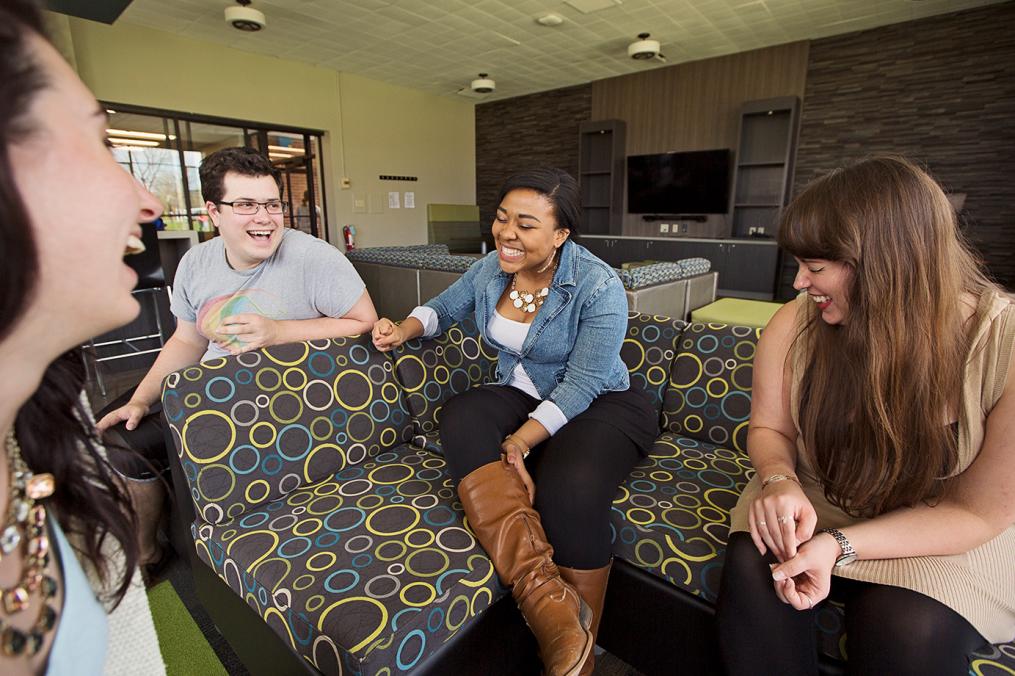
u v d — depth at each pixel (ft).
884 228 2.52
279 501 3.91
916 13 15.94
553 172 4.09
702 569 3.29
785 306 3.45
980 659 2.46
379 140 24.26
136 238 1.02
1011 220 15.83
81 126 0.89
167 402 3.58
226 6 15.16
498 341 4.66
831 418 2.92
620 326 4.17
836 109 18.34
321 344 4.39
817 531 2.99
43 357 0.95
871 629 2.43
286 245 4.90
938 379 2.52
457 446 3.73
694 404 5.01
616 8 15.42
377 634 2.64
